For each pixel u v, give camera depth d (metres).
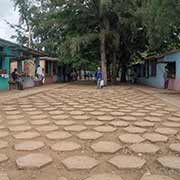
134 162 4.54
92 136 6.15
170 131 6.73
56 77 38.81
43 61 33.22
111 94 17.53
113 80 30.97
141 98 15.05
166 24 16.30
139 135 6.29
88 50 30.86
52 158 4.73
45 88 23.25
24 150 5.16
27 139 5.91
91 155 4.90
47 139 5.92
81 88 23.66
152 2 16.64
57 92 19.08
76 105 11.66
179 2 15.22
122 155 4.91
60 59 31.52
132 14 25.55
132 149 5.24
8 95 15.97
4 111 9.80
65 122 7.73
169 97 15.49
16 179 3.90
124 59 34.31
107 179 3.89
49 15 28.94
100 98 14.86
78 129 6.84
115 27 28.23
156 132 6.63
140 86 26.84
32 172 4.16
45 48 33.47
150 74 28.66
